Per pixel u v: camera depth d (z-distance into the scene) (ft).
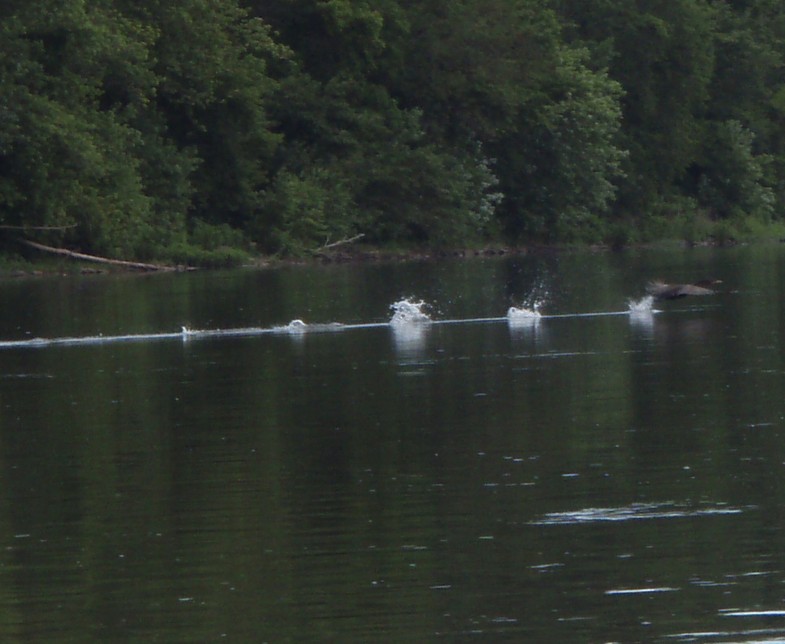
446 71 508.12
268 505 113.29
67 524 109.29
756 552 98.17
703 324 229.45
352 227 479.41
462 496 114.62
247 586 94.17
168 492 118.01
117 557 100.83
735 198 636.48
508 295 297.94
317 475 122.52
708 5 648.79
